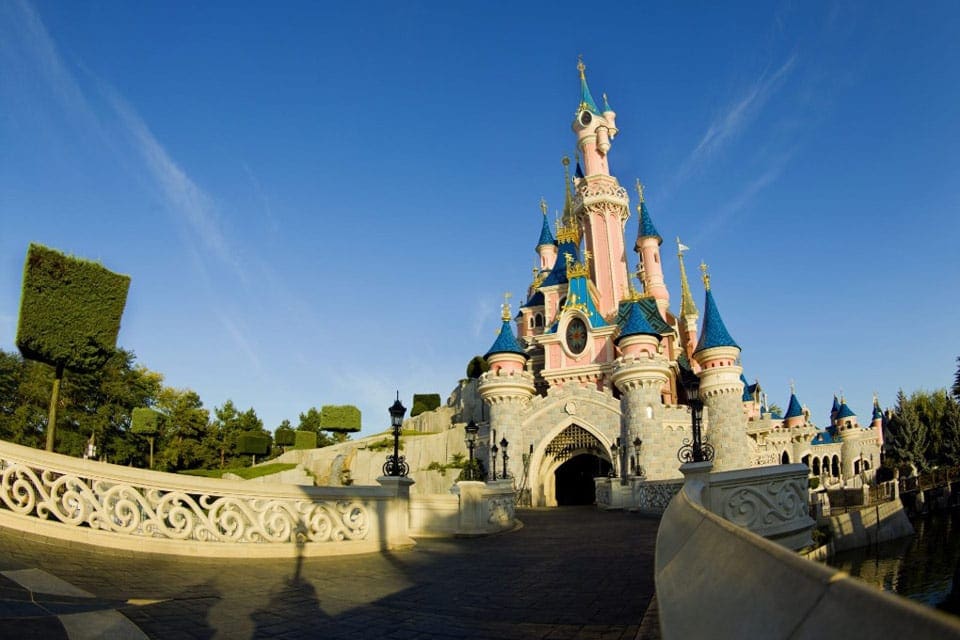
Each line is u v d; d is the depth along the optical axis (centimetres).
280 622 691
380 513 1444
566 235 7156
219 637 614
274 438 7712
